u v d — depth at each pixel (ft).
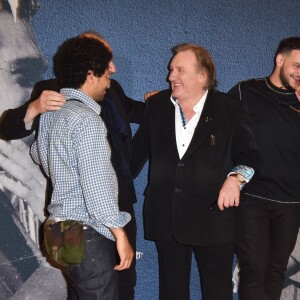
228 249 9.15
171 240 9.23
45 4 9.29
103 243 7.38
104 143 7.07
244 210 9.72
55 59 9.45
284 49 9.59
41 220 9.61
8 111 8.30
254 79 10.05
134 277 9.48
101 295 7.37
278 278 10.11
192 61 8.83
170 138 8.97
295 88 9.62
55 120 7.32
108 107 8.70
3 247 9.36
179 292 9.43
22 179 9.39
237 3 10.76
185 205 8.85
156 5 10.11
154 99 9.35
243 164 8.86
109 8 9.75
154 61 10.22
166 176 8.95
